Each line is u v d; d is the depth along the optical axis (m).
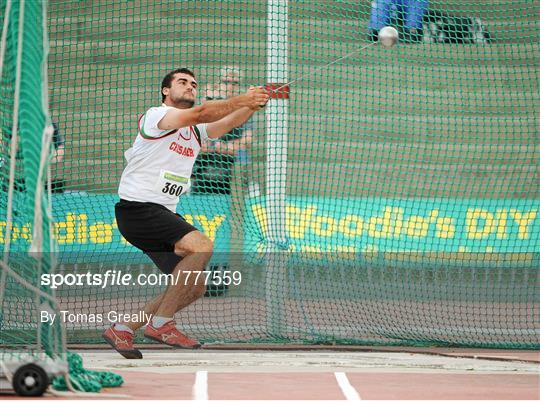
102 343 25.80
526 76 38.72
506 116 38.16
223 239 30.55
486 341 25.61
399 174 36.94
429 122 37.88
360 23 37.47
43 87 13.77
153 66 37.25
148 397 14.52
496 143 37.81
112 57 36.91
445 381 17.19
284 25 30.11
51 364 14.69
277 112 29.20
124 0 36.97
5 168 19.36
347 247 32.00
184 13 37.59
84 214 30.73
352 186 36.34
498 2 38.34
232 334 26.88
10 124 17.73
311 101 37.47
